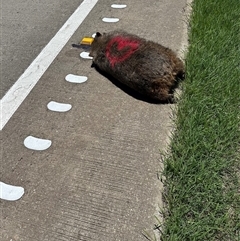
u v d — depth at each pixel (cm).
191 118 287
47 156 281
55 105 330
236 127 282
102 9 491
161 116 309
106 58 345
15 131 306
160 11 469
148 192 248
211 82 323
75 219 236
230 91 314
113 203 243
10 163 277
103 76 362
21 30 465
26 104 335
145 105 321
